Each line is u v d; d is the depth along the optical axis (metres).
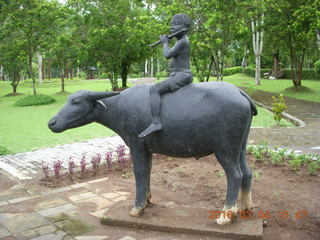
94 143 9.83
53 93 28.72
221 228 3.69
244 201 4.04
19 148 9.62
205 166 6.72
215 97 3.57
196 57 15.79
